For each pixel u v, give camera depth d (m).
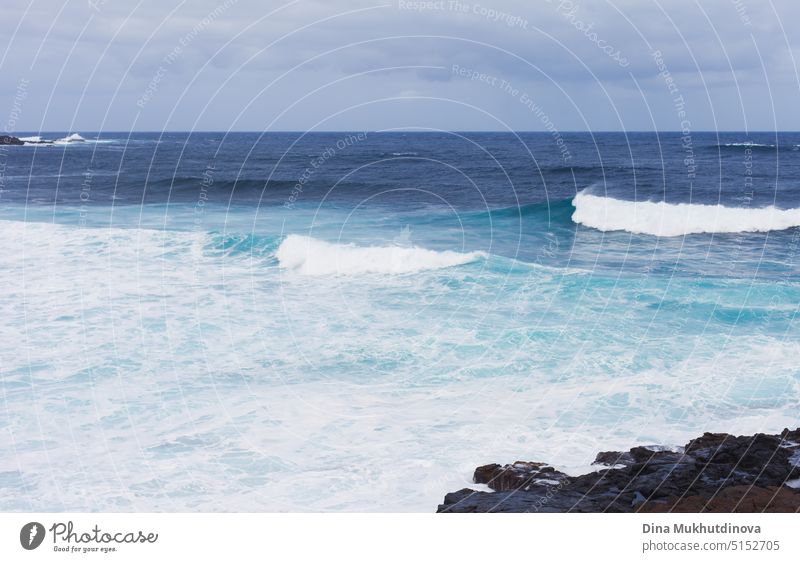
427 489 8.58
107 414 10.80
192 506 8.31
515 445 9.74
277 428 10.34
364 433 10.19
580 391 11.70
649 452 9.16
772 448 9.02
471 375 12.43
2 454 9.57
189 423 10.52
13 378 12.16
